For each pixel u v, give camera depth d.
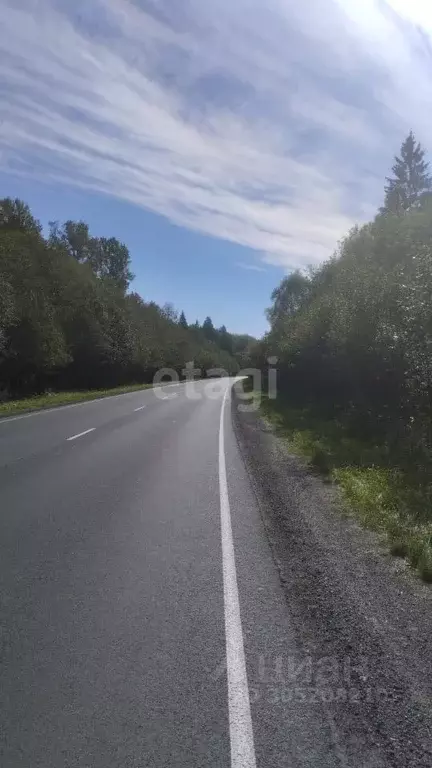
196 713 3.34
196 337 120.81
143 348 64.75
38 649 4.05
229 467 11.80
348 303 16.31
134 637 4.26
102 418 21.30
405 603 5.01
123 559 5.98
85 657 3.95
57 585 5.23
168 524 7.37
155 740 3.10
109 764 2.92
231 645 4.15
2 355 35.81
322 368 21.89
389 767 2.93
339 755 3.01
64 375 48.75
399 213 33.56
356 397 17.84
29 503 8.23
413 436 11.78
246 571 5.71
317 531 7.23
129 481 10.00
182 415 23.95
